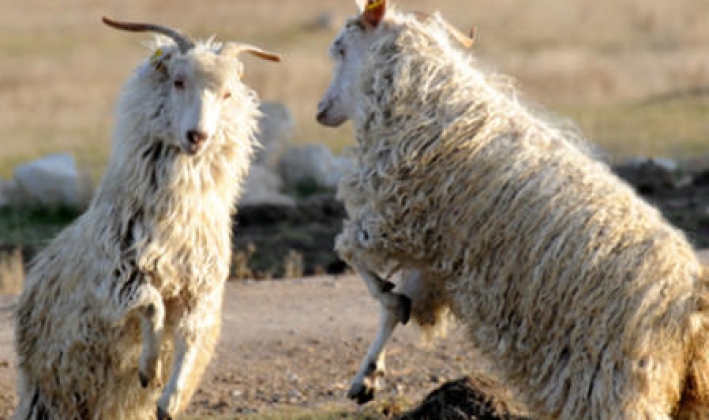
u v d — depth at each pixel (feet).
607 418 50.75
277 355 81.20
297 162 154.10
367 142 58.34
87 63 291.58
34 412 62.34
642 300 50.44
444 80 57.26
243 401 72.95
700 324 50.67
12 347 80.89
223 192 59.36
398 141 56.95
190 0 403.34
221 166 58.85
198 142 56.03
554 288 52.21
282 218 131.03
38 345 61.21
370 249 58.39
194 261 58.39
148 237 57.47
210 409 71.41
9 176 168.14
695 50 312.71
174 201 57.47
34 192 142.61
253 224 129.70
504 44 327.88
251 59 284.20
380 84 58.03
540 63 285.23
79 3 404.36
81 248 58.85
